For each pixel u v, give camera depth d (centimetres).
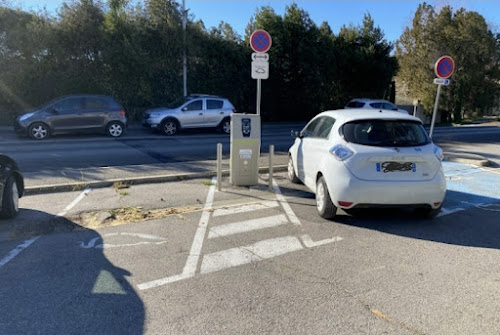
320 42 2622
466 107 3906
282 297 347
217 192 705
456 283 380
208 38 2250
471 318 321
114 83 1925
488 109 4088
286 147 1346
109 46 1869
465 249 465
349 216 580
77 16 1831
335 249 458
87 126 1446
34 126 1368
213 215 576
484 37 3603
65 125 1410
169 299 341
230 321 309
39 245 456
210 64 2256
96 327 299
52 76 1805
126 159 1030
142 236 488
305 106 2606
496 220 577
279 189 735
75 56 1892
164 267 403
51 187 687
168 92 2106
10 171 537
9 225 518
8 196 527
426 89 3562
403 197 516
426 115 3666
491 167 1028
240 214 582
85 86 1859
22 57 1777
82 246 454
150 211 591
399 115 567
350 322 311
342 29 2936
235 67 2338
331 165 537
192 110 1644
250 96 2453
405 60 3847
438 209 550
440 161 543
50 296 343
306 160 663
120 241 471
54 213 569
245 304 335
